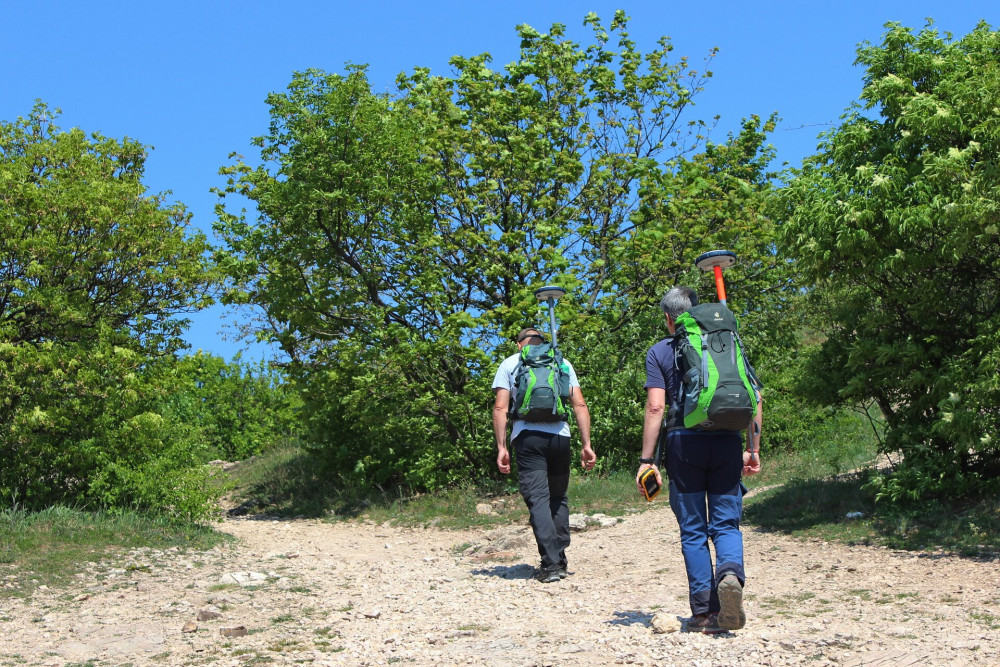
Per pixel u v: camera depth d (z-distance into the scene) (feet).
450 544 32.01
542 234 43.70
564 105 48.21
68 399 30.81
